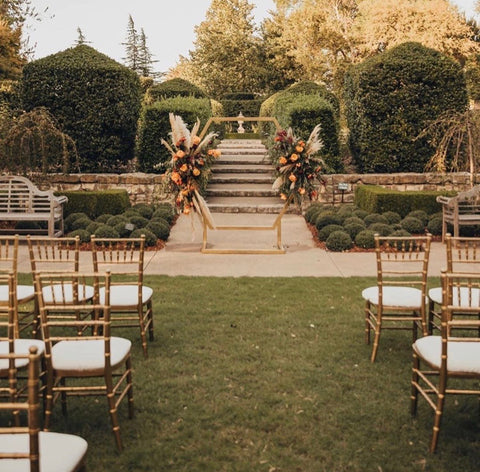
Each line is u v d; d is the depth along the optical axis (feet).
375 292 16.07
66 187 39.70
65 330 17.42
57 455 7.86
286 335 17.12
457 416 12.23
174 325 17.95
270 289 22.18
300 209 40.01
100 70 40.91
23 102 41.32
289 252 29.37
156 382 13.80
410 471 10.16
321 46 114.42
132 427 11.71
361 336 17.10
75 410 12.48
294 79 126.52
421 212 34.09
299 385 13.67
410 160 42.04
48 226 32.45
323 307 19.81
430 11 88.63
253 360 15.23
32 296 15.70
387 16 89.92
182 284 22.90
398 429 11.66
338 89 109.40
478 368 10.71
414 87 41.32
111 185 39.91
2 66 61.72
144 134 42.19
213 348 16.06
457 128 35.99
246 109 110.42
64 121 41.27
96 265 15.79
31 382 6.72
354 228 31.07
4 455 6.87
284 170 28.99
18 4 65.46
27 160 34.63
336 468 10.25
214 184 44.45
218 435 11.36
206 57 132.46
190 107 42.55
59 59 41.27
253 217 38.88
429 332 16.84
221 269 25.77
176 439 11.21
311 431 11.53
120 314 19.10
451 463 10.41
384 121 41.83
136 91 43.96
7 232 33.35
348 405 12.66
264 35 135.03
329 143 41.78
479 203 32.17
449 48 88.38
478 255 28.02
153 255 28.58
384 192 35.27
